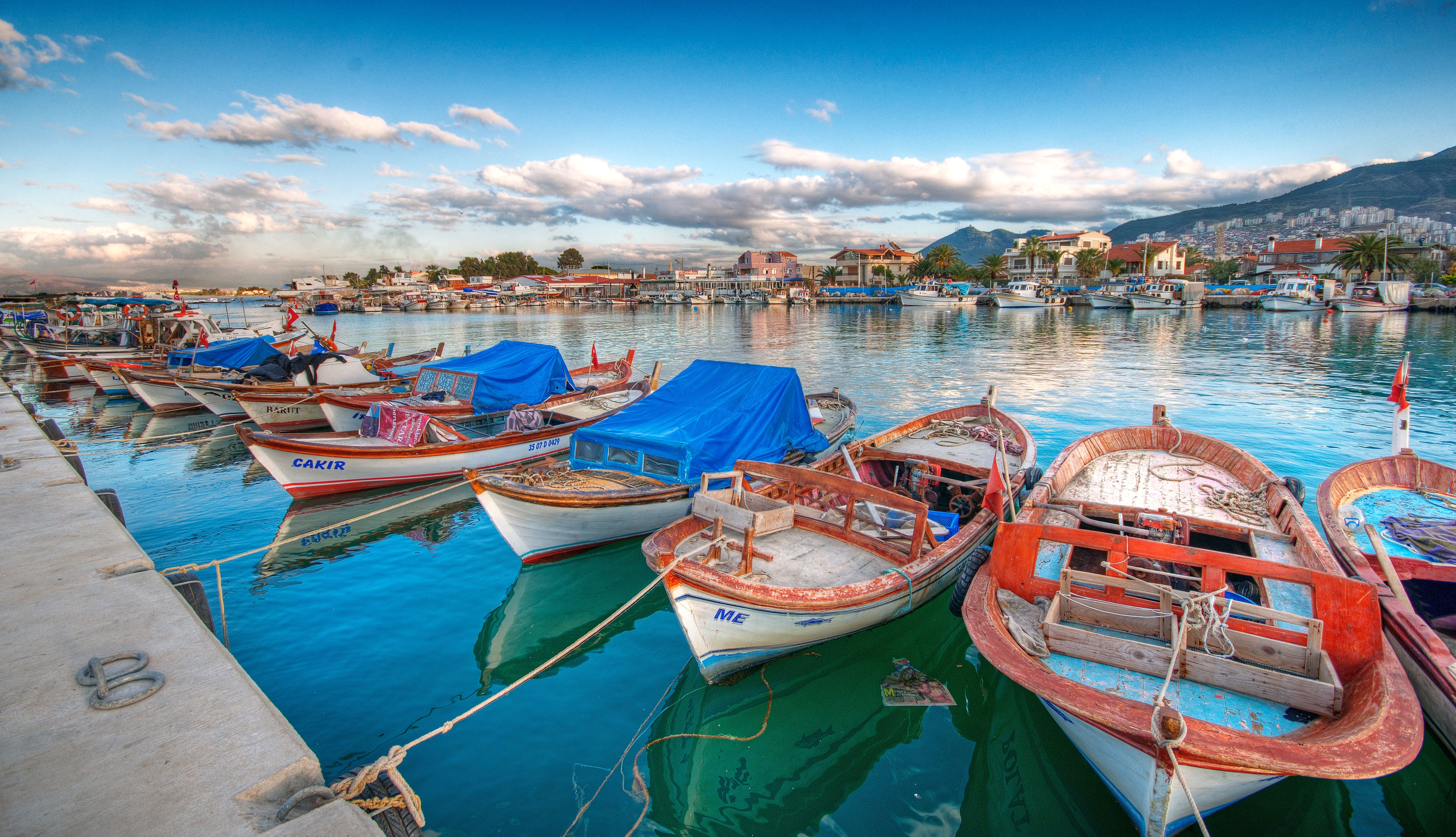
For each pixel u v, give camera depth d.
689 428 11.71
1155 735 4.60
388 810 4.27
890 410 22.98
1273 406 21.80
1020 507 11.35
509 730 7.02
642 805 6.04
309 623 9.23
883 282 112.88
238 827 2.81
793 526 9.48
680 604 7.04
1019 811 5.98
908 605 8.27
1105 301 81.12
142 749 3.25
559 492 10.20
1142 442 12.30
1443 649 6.08
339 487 14.02
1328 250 94.06
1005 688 7.84
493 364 18.50
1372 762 4.46
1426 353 34.72
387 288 128.75
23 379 31.80
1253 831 5.59
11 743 3.26
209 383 21.53
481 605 9.78
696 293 117.44
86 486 8.27
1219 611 6.21
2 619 4.52
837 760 6.67
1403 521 8.74
